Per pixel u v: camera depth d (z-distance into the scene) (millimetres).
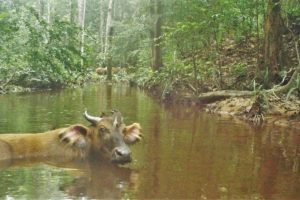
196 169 7449
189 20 19438
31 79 23828
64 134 8453
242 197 6066
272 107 13922
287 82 15820
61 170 7391
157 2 25125
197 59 20234
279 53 16172
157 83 23609
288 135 10727
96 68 41875
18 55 12406
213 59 19250
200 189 6355
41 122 11734
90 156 8414
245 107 14414
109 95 21703
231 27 18375
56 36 11039
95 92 23734
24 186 6395
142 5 30062
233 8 17219
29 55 11234
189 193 6172
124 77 38031
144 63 32844
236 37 20547
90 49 12398
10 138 8500
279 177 7066
